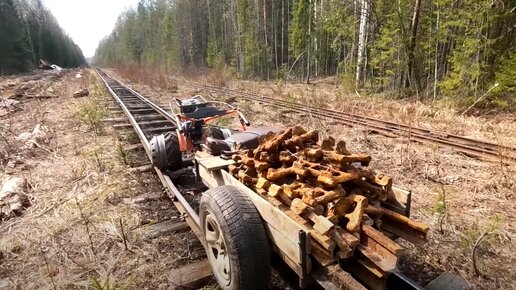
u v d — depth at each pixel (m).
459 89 11.30
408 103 12.44
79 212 3.89
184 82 25.25
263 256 2.27
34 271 2.93
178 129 4.98
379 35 15.60
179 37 47.16
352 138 7.12
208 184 3.48
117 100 13.16
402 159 5.73
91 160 5.61
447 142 6.57
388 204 2.40
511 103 10.23
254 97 14.23
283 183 2.52
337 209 2.07
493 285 2.65
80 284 2.73
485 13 10.83
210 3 45.31
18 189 4.36
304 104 11.73
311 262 2.01
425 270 2.81
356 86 16.50
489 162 5.52
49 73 39.97
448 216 3.64
